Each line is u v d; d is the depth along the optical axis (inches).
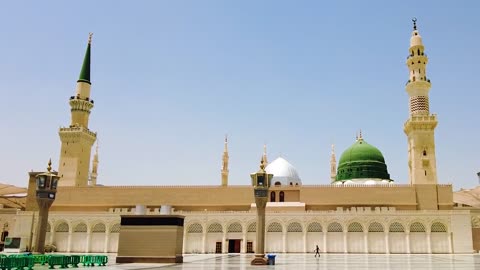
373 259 2338.8
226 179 4175.7
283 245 3265.3
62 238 3545.8
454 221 3184.1
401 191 3513.8
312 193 3585.1
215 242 3353.8
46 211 2004.2
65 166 3973.9
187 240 3383.4
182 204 3695.9
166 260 1838.1
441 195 3494.1
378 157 4254.4
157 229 1868.8
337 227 3270.2
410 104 3791.8
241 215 3351.4
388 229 3216.0
